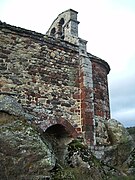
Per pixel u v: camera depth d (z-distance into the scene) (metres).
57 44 12.70
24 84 11.20
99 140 12.57
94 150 11.95
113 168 11.77
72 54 13.10
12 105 10.23
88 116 12.27
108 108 14.09
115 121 13.70
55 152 11.03
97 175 10.27
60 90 12.09
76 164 10.48
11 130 8.88
